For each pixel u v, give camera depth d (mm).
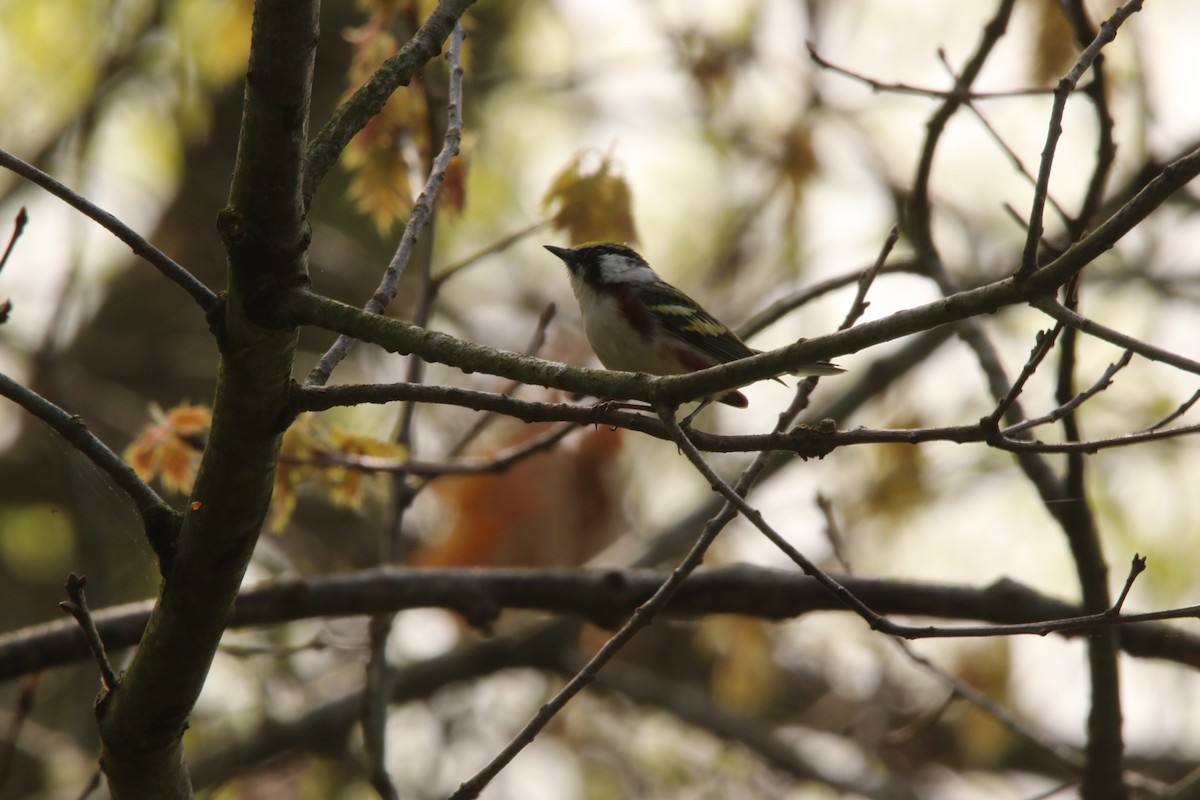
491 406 4887
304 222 4828
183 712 5359
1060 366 7492
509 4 17156
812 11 13906
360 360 16062
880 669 16031
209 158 17328
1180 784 8391
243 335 4801
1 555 16938
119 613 8094
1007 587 8531
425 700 14195
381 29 8625
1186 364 4145
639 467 16156
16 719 7664
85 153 14648
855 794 14523
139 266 18625
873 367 13586
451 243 16406
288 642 14273
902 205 14875
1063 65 10383
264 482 5035
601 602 8648
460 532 12578
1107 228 4180
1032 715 12914
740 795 15086
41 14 15266
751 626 12945
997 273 14945
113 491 8445
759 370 4602
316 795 13867
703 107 14398
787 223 14242
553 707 6141
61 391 14180
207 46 13078
